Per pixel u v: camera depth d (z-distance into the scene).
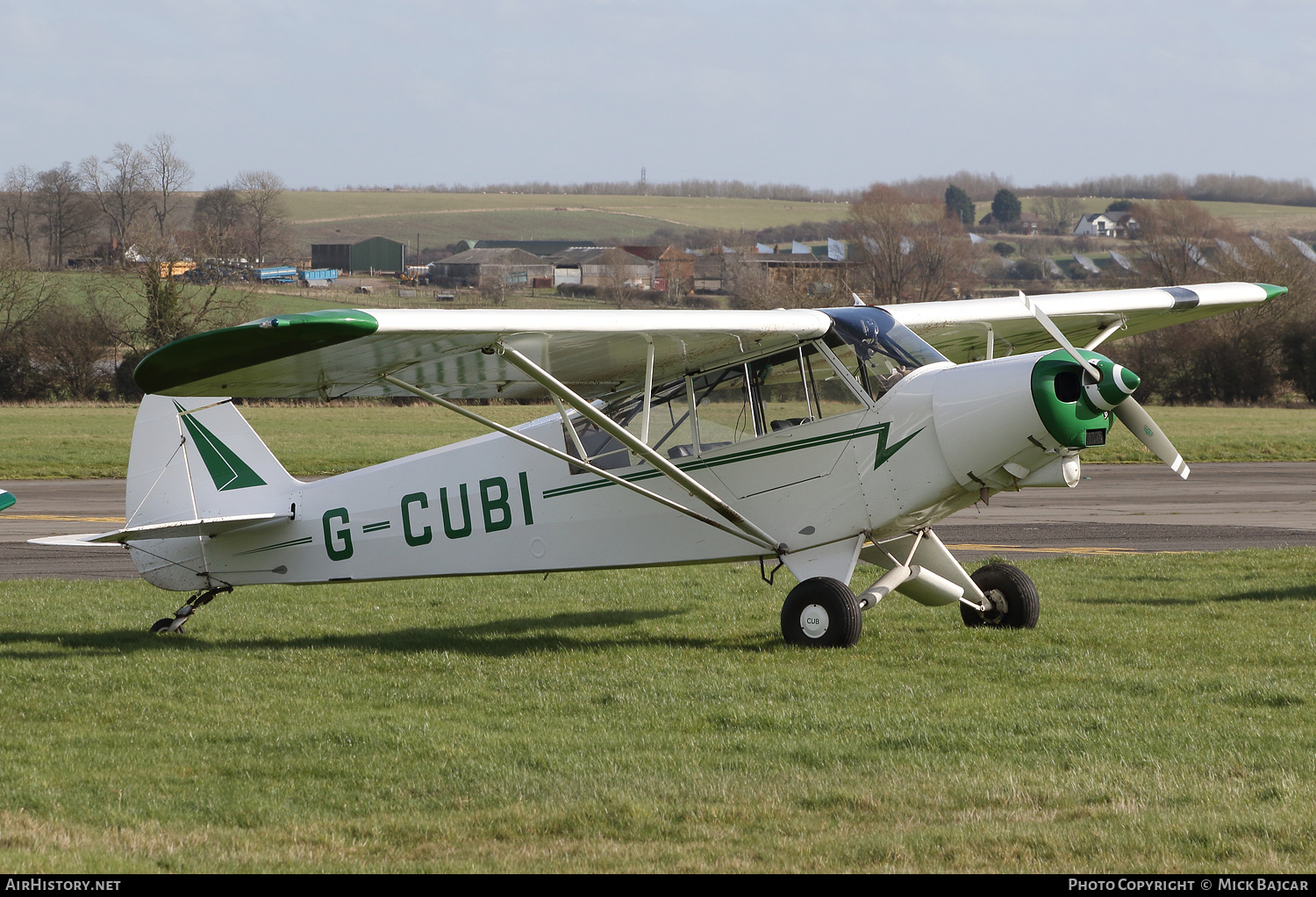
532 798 13.88
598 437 25.27
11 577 37.00
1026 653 22.00
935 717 17.22
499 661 22.45
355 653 23.48
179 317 146.50
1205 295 30.62
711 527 24.42
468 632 26.14
